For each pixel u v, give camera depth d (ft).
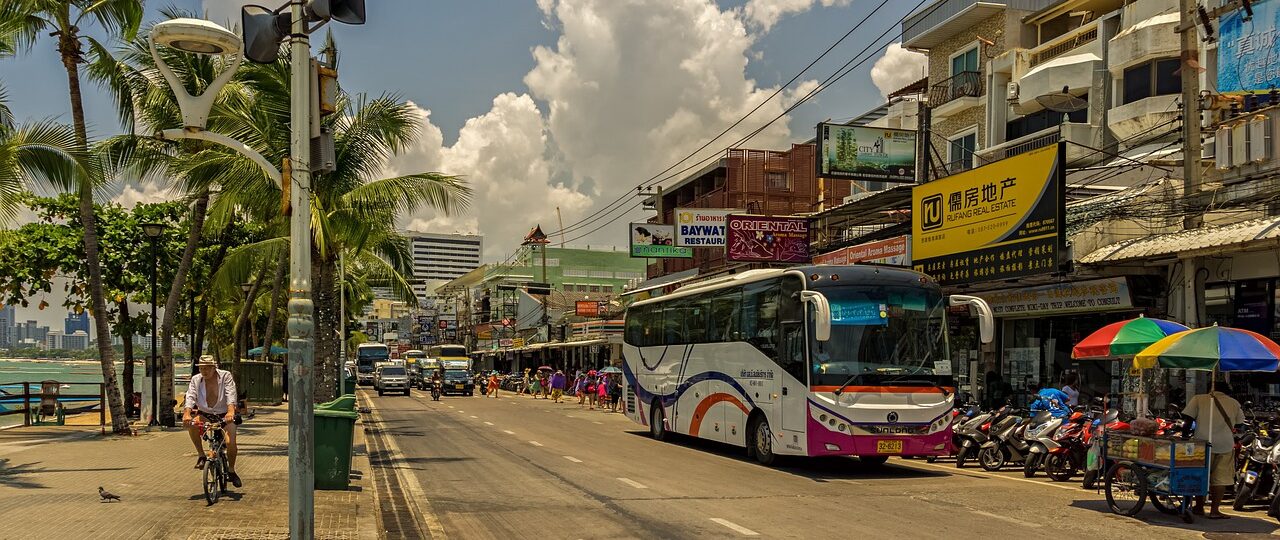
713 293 66.13
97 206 94.79
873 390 50.34
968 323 75.51
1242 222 49.62
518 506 38.83
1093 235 58.29
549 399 165.68
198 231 75.41
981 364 75.66
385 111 66.18
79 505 33.86
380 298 472.03
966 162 96.99
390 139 66.59
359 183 65.92
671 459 59.31
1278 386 50.62
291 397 24.85
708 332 66.39
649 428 79.51
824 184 136.56
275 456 53.36
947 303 53.47
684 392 70.08
